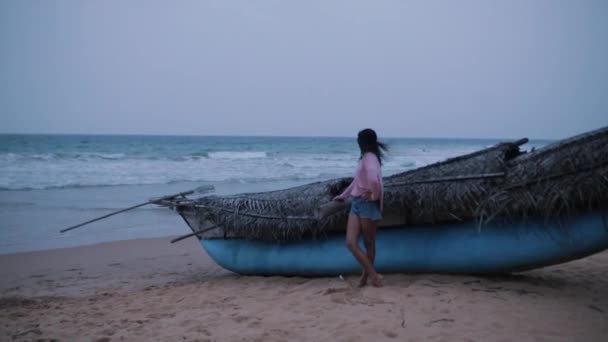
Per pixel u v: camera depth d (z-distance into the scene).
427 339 3.81
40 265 8.34
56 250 9.50
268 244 6.39
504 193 4.84
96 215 13.56
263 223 6.19
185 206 6.98
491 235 5.07
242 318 4.54
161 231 11.82
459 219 5.21
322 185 6.11
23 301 5.93
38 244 10.16
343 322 4.22
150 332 4.32
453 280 5.28
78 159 28.28
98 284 7.11
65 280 7.36
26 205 14.81
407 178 5.39
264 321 4.43
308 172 29.02
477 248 5.14
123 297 5.97
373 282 5.12
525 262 5.00
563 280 5.63
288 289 5.66
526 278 5.54
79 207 14.68
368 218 5.06
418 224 5.49
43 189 18.86
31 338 4.36
